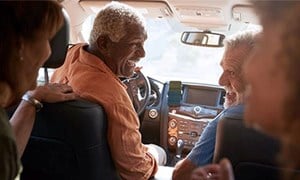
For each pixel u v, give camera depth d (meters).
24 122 1.55
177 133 3.17
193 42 2.79
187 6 2.46
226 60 1.50
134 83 2.85
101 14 1.84
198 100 3.16
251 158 1.21
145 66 3.18
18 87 1.13
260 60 0.62
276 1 0.61
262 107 0.62
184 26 2.74
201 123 3.11
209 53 3.02
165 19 2.74
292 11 0.59
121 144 1.77
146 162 1.93
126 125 1.77
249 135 1.19
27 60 1.13
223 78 1.55
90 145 1.62
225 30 2.65
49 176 1.68
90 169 1.65
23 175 1.70
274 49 0.60
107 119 1.72
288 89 0.58
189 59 3.10
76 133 1.59
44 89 1.59
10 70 1.09
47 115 1.59
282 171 0.68
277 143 0.69
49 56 1.33
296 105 0.58
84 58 1.84
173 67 3.18
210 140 1.49
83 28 2.85
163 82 3.20
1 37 1.05
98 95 1.71
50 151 1.65
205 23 2.62
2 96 1.09
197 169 1.06
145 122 3.21
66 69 1.90
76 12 2.70
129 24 1.82
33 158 1.68
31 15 1.10
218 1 2.30
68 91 1.65
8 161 1.00
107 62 1.86
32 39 1.12
